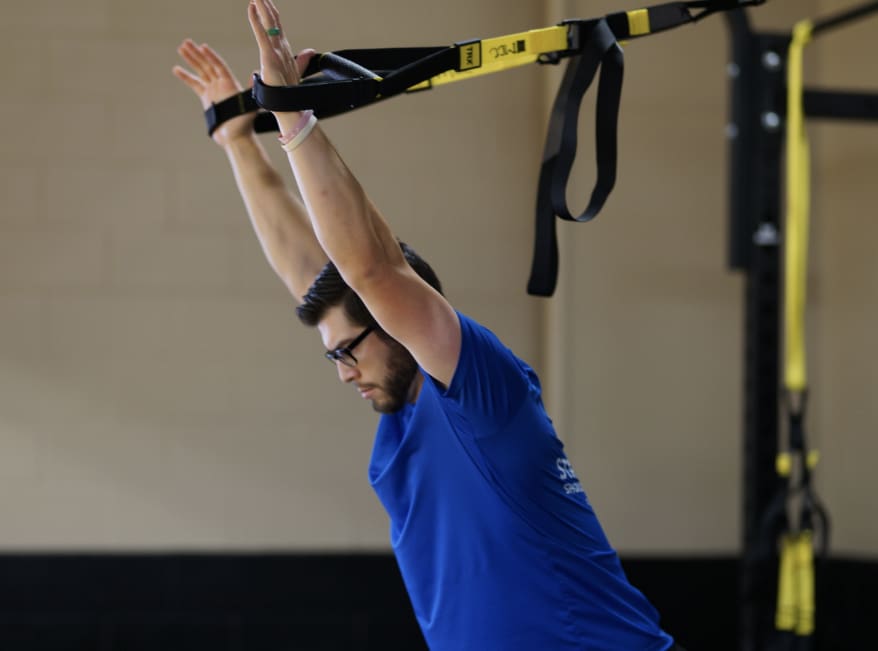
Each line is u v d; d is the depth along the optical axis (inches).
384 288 174.2
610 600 208.5
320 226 170.1
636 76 536.4
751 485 430.0
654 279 534.6
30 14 519.2
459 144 538.3
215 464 524.4
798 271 370.9
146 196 523.5
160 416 522.6
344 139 533.0
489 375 185.6
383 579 526.9
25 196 518.3
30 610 514.0
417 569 212.7
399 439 216.1
